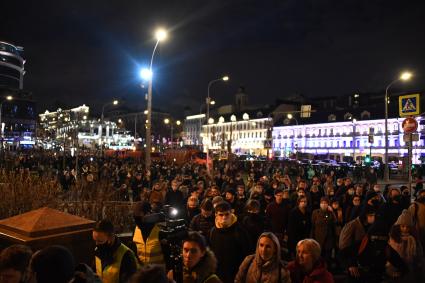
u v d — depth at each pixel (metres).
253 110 110.88
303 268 4.24
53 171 22.66
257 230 6.57
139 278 2.38
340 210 9.53
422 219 7.70
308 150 90.44
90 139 113.88
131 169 21.08
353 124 78.06
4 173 11.76
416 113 13.64
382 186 26.36
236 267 5.22
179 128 134.12
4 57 121.75
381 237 5.86
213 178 17.67
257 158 66.00
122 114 163.12
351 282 6.12
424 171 39.44
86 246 4.66
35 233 4.29
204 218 6.46
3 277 2.85
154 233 4.79
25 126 115.44
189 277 3.76
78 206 10.33
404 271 5.45
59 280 2.85
